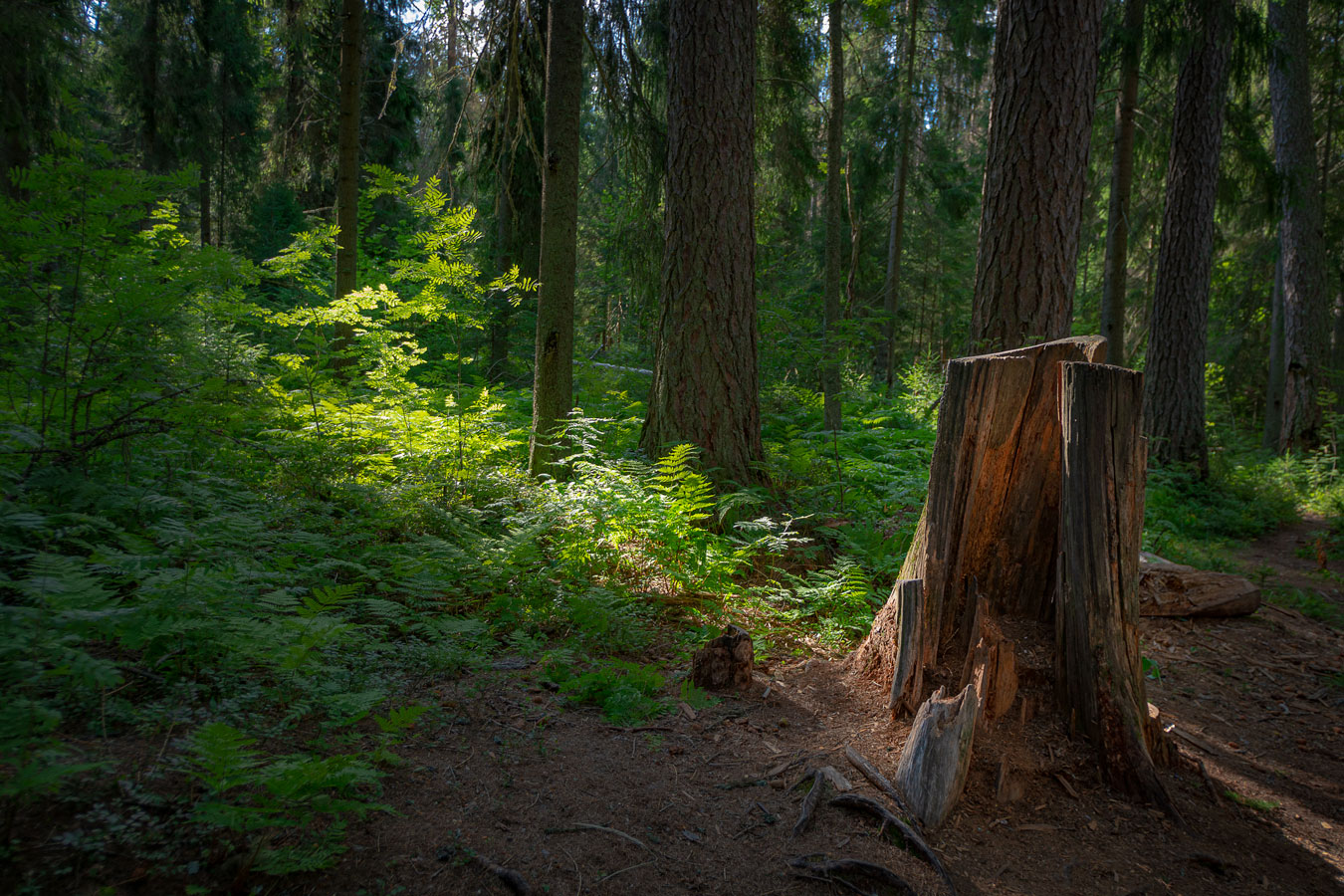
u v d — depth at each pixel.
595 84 10.34
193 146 16.16
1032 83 6.41
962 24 16.36
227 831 2.09
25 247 3.69
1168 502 10.48
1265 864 2.79
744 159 6.30
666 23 9.45
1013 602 3.60
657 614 4.51
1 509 2.68
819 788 2.79
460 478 5.64
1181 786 3.14
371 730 2.82
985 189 6.81
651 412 6.49
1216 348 21.73
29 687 2.33
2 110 8.27
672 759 2.99
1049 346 3.42
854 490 6.76
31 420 3.77
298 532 3.92
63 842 1.87
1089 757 3.12
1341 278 17.58
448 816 2.42
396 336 6.61
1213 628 5.78
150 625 2.34
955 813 2.77
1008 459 3.48
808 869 2.40
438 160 11.48
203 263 4.26
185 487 3.82
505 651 3.81
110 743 2.34
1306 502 11.84
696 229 6.20
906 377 16.12
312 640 2.54
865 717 3.40
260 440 5.35
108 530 3.36
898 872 2.42
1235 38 11.21
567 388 6.22
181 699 2.57
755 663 4.01
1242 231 19.22
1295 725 4.29
